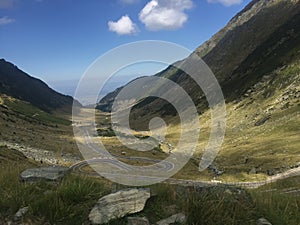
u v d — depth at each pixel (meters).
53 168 9.82
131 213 7.01
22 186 8.24
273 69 169.38
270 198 8.02
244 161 81.88
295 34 187.75
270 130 112.06
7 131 137.12
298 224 7.12
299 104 123.50
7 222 7.06
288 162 69.94
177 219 6.87
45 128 186.62
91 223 6.83
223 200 7.36
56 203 7.20
